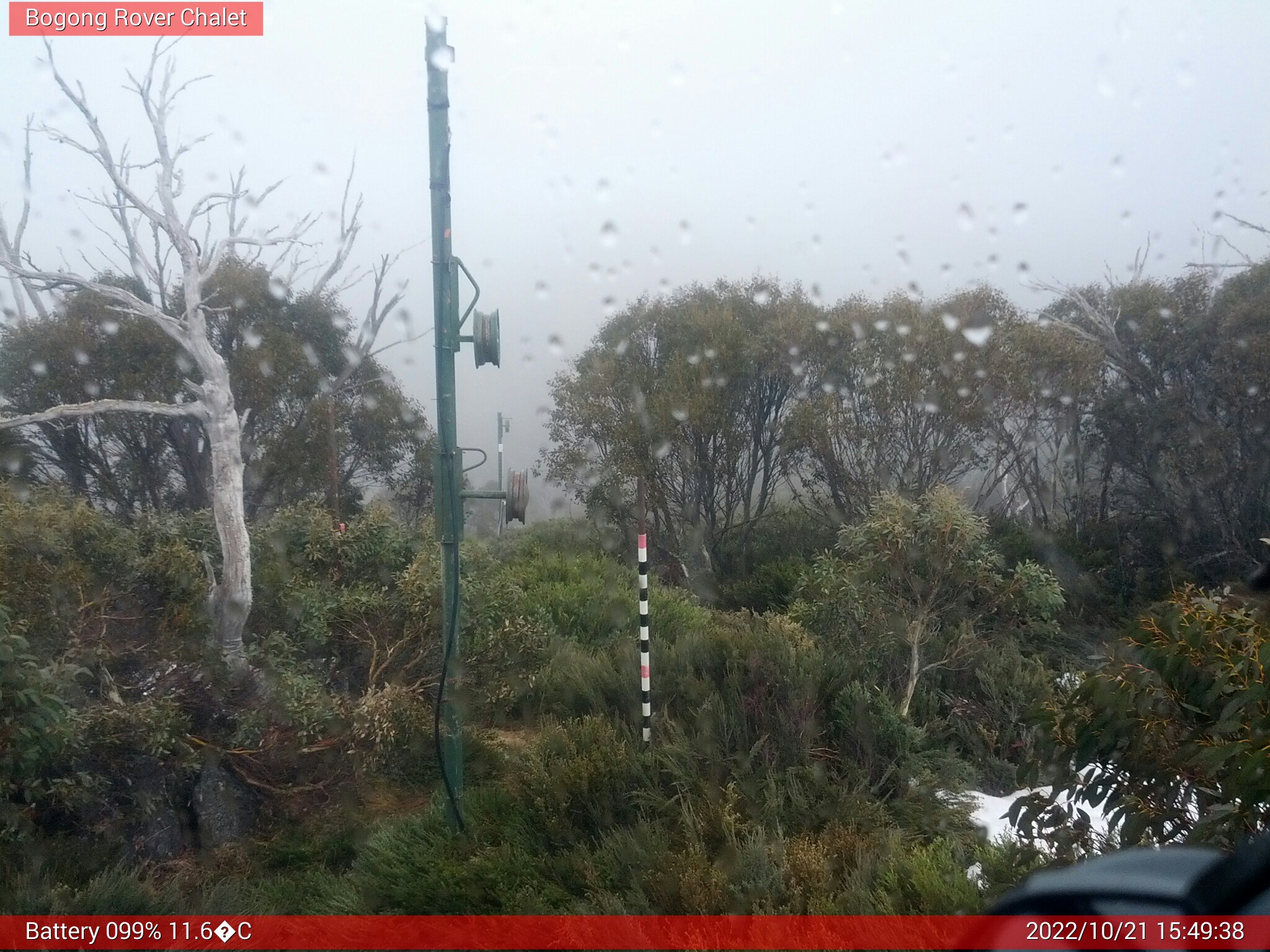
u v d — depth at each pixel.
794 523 13.30
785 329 12.21
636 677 6.49
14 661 4.37
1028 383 11.14
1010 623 7.56
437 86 4.81
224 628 5.92
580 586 9.92
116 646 5.73
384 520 6.88
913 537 6.87
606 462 12.66
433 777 5.92
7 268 6.25
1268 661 3.14
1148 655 3.56
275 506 11.66
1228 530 10.98
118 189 7.13
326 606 6.14
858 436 11.58
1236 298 11.02
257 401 11.25
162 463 11.71
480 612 6.54
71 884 4.27
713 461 12.52
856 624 6.96
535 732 6.59
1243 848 2.53
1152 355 11.77
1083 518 12.21
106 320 10.84
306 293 11.84
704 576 12.34
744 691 6.12
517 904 4.16
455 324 4.91
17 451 10.41
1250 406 10.81
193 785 5.39
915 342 11.28
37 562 5.48
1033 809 3.91
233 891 4.44
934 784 5.45
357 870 4.69
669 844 4.58
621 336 13.25
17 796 4.70
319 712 5.46
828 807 5.05
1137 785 3.60
